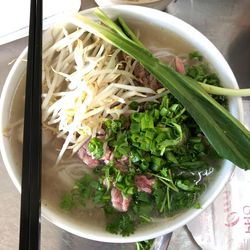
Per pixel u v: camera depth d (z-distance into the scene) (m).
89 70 0.25
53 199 0.25
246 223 0.28
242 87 0.31
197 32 0.26
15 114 0.25
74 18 0.25
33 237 0.20
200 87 0.24
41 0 0.23
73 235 0.28
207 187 0.24
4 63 0.30
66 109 0.25
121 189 0.23
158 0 0.28
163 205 0.24
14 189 0.28
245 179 0.29
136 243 0.27
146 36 0.27
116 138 0.24
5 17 0.29
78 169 0.25
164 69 0.24
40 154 0.22
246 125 0.30
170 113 0.24
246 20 0.32
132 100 0.25
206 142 0.25
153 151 0.23
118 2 0.28
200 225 0.28
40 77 0.23
